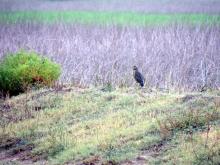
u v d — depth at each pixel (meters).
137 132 19.09
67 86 27.02
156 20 64.31
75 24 56.62
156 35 40.00
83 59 31.97
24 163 18.97
